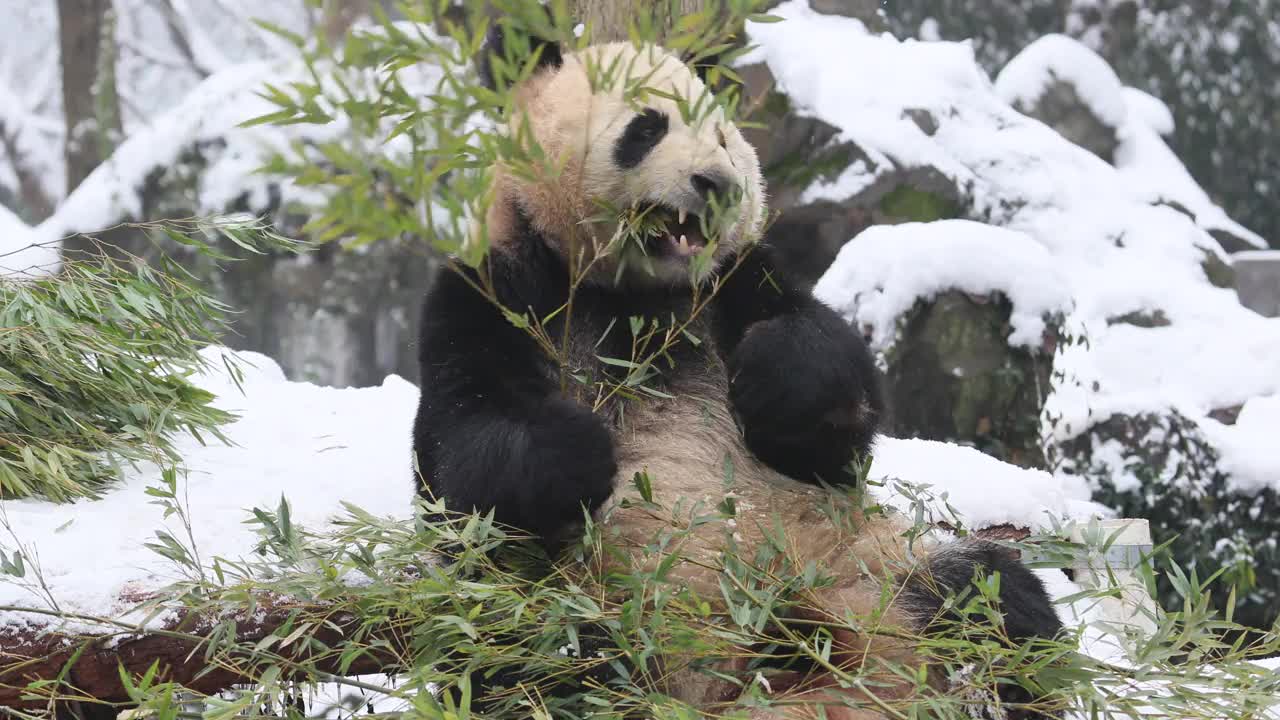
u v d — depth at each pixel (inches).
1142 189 908.6
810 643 248.4
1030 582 260.7
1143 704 223.0
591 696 216.8
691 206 264.7
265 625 249.6
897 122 775.1
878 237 634.2
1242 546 618.5
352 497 305.7
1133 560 377.4
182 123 1002.1
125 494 302.5
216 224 347.3
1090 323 728.3
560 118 273.6
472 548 235.5
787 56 775.1
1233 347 703.7
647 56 276.1
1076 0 1326.3
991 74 1366.9
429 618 227.1
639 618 219.1
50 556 257.3
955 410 615.5
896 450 378.9
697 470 269.6
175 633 228.7
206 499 299.9
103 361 330.3
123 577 253.8
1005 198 789.9
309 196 961.5
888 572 246.4
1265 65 1310.3
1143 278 753.0
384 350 1099.9
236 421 372.5
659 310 289.4
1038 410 617.0
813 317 273.4
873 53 815.1
